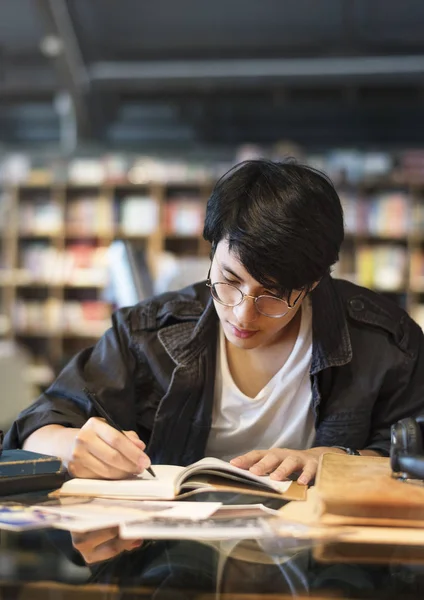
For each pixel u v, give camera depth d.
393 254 7.44
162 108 8.48
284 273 1.18
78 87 8.08
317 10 7.10
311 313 1.43
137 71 8.05
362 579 0.76
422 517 0.95
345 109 8.20
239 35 7.53
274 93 8.30
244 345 1.30
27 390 3.49
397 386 1.46
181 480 1.14
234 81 8.02
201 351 1.45
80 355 1.49
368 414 1.44
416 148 8.23
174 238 8.12
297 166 1.25
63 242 8.20
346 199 7.61
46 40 7.51
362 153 7.93
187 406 1.45
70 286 8.23
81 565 0.78
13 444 1.38
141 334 1.48
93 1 7.13
